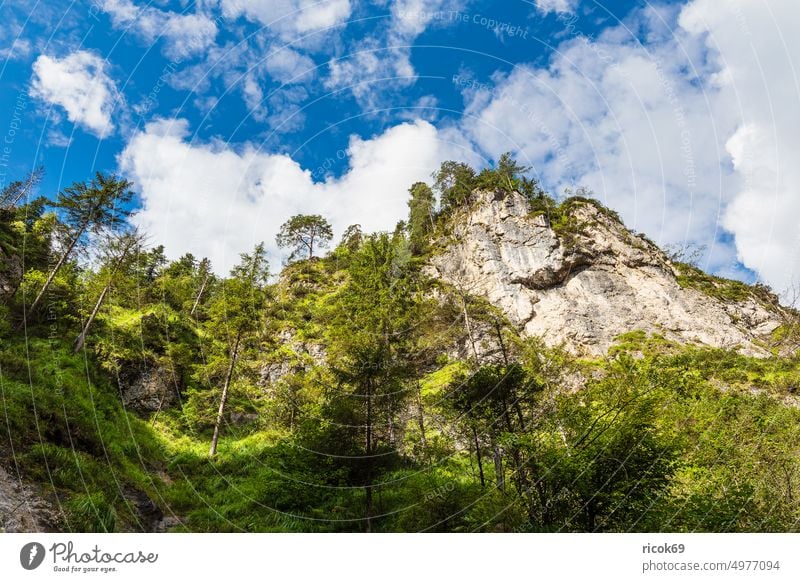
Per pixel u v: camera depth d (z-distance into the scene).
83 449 12.47
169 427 20.81
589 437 9.06
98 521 9.22
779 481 10.31
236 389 25.27
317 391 20.72
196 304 34.16
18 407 11.68
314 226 54.53
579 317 39.91
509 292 40.62
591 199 51.12
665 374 11.44
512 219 44.19
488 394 12.27
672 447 8.66
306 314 36.72
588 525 8.26
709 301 44.97
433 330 23.36
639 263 46.69
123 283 25.69
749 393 22.44
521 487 9.77
